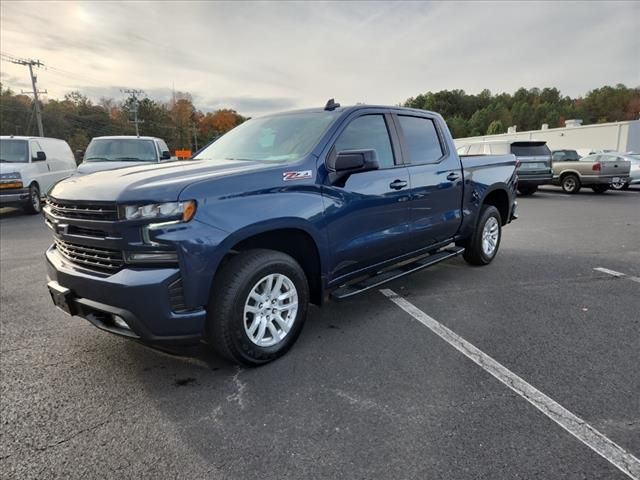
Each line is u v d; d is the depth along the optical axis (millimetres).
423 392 2643
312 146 3262
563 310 3994
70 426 2344
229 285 2717
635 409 2430
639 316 3832
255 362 2920
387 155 3863
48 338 3482
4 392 2686
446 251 4938
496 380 2771
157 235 2398
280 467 2018
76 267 2703
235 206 2656
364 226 3543
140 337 2504
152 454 2117
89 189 2648
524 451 2100
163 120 83688
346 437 2227
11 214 11492
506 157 5750
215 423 2361
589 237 7574
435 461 2041
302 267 3365
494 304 4168
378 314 3939
